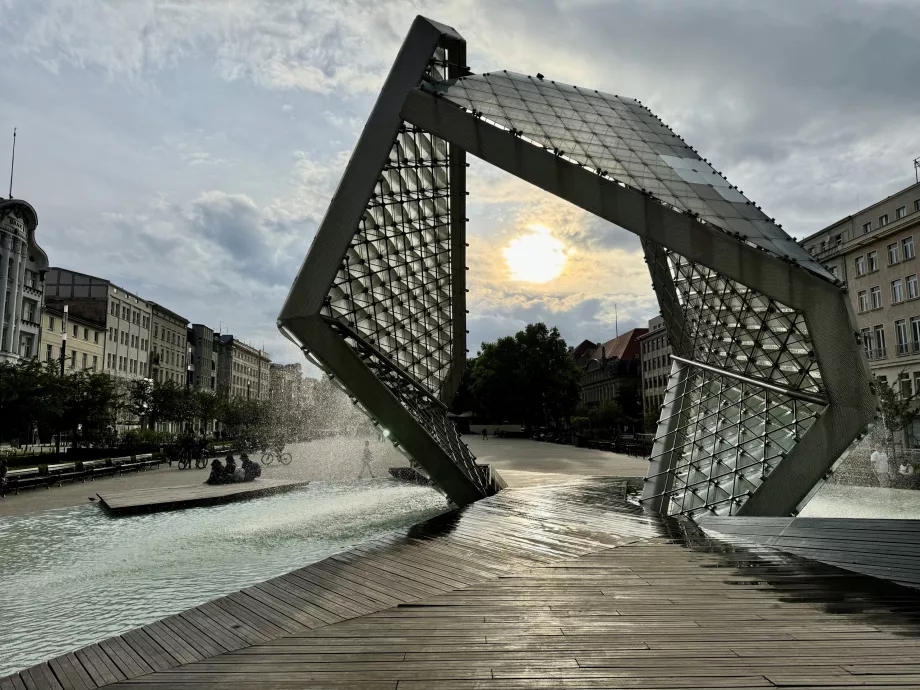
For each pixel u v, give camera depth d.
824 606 6.34
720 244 11.41
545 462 33.78
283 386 141.38
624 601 6.61
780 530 9.79
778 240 11.91
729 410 15.18
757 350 14.05
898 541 7.99
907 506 17.30
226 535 13.84
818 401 12.00
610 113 15.69
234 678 4.72
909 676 4.54
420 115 12.90
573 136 13.12
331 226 12.92
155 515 16.84
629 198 11.80
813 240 52.41
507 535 10.58
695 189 12.60
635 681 4.50
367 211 13.46
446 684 4.52
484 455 41.28
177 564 11.02
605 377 118.25
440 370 19.59
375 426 14.55
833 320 11.09
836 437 11.44
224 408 63.78
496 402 88.44
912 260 42.34
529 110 13.71
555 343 87.50
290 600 6.80
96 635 7.43
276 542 13.04
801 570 7.97
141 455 34.47
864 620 5.88
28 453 37.53
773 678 4.52
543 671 4.72
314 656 5.14
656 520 12.28
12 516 16.66
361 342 14.22
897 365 43.44
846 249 48.00
